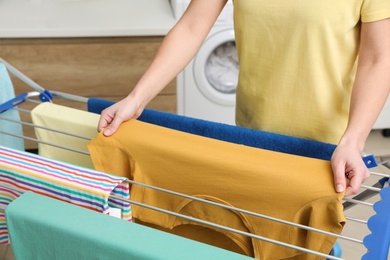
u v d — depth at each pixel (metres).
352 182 0.81
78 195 0.85
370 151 2.91
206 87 2.66
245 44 1.19
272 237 0.89
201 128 1.04
